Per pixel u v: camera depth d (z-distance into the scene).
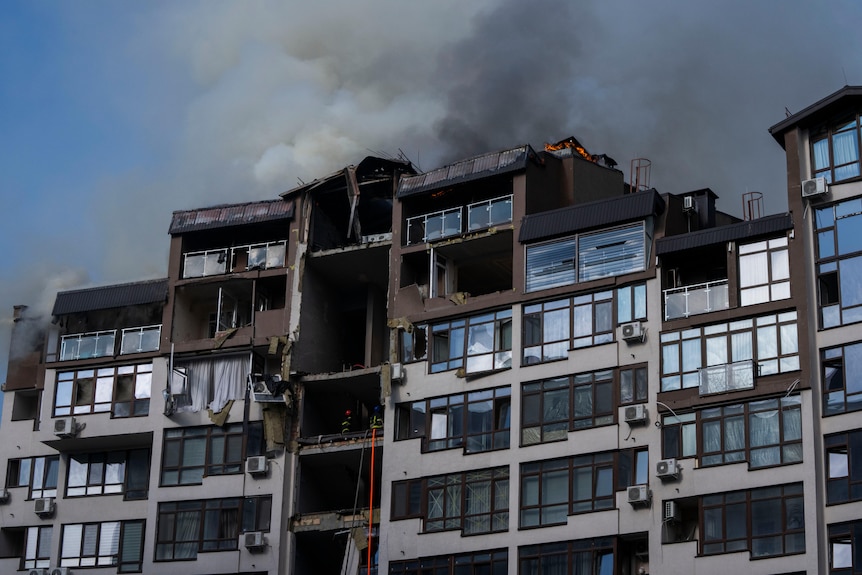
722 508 64.12
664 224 70.88
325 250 78.25
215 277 79.31
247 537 73.50
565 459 68.06
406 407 73.06
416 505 70.50
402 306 74.62
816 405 63.94
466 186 75.50
